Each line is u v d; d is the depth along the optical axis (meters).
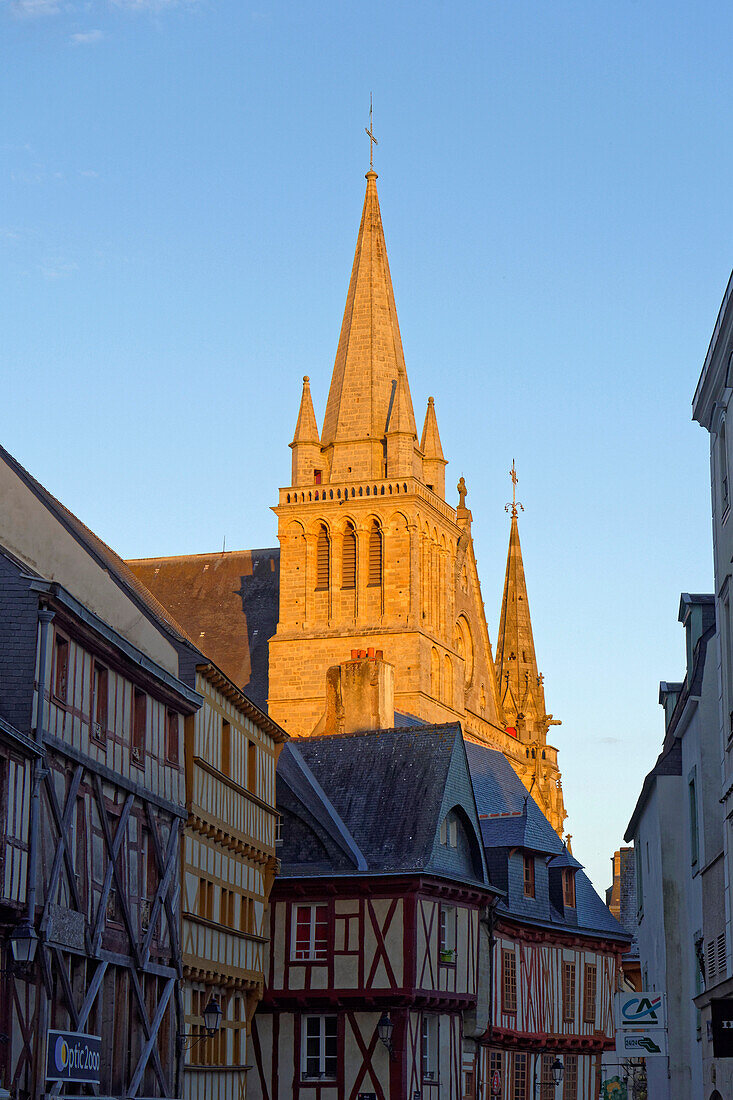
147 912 37.81
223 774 44.38
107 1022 34.78
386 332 108.38
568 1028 60.09
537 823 59.94
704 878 36.69
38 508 36.12
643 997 40.59
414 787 53.03
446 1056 51.06
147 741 38.56
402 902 49.44
